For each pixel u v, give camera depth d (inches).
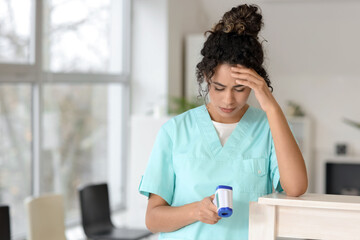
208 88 62.9
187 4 250.5
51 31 197.2
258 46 60.7
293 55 274.4
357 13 261.0
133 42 239.1
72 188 208.1
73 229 200.7
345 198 56.0
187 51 245.3
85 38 214.8
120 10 235.1
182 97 250.8
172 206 68.6
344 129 278.8
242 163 67.1
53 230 144.6
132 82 239.8
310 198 55.6
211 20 254.2
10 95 178.4
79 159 211.8
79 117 211.8
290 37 271.1
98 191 165.9
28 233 138.6
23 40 182.2
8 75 175.3
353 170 271.0
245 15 61.5
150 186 68.1
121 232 163.0
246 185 66.7
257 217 56.0
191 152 68.1
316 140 282.4
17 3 179.3
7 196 178.5
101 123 223.9
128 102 238.1
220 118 69.5
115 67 233.1
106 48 227.1
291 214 55.1
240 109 68.7
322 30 268.1
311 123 281.0
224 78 59.9
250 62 59.6
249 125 69.0
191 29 256.8
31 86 186.5
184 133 69.2
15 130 180.7
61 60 202.2
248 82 59.6
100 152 223.5
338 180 273.1
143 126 197.2
